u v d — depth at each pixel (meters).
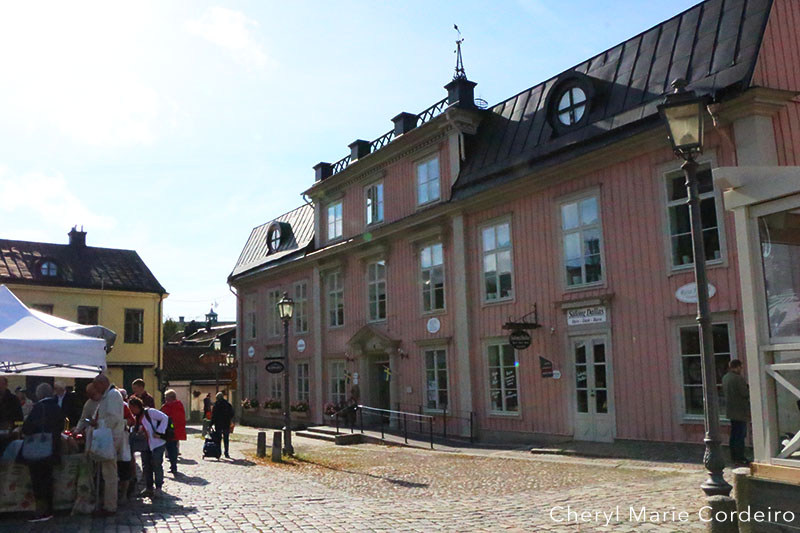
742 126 13.75
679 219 15.15
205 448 18.11
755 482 6.48
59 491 9.58
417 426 22.83
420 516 8.98
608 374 16.39
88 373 13.37
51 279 37.94
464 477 12.90
